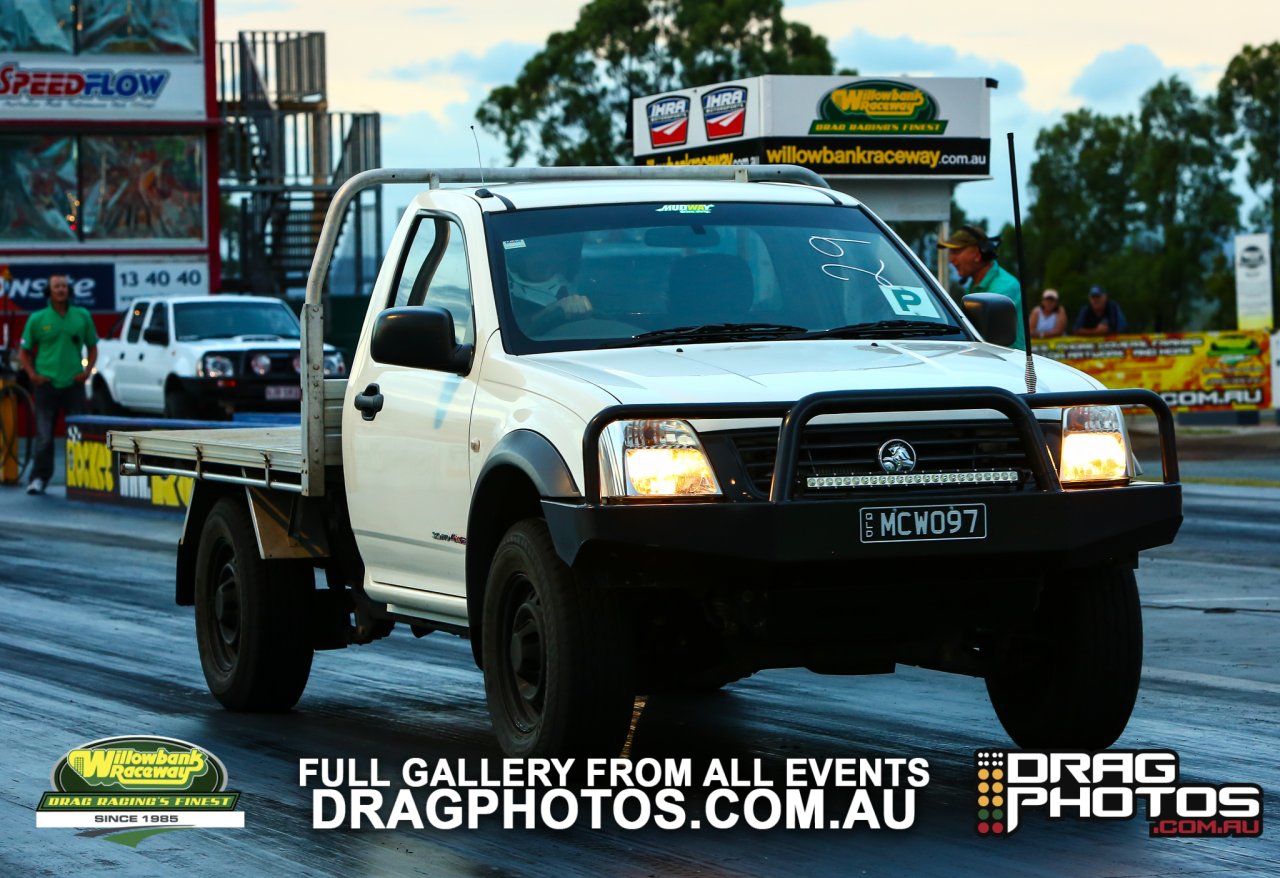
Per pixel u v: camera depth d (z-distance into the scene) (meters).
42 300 33.62
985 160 24.56
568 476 6.16
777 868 5.64
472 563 6.80
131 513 18.81
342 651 10.47
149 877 5.69
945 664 6.74
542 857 5.82
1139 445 24.55
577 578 6.24
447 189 7.84
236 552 8.41
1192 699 8.38
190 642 10.70
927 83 24.34
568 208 7.43
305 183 38.06
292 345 27.62
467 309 7.23
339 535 8.27
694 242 7.37
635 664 6.45
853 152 24.22
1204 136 84.12
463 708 8.64
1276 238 79.88
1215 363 28.08
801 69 64.62
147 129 33.97
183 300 28.64
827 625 6.25
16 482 22.73
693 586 6.12
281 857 5.89
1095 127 89.00
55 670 9.66
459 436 6.93
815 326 7.19
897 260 7.61
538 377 6.56
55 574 13.92
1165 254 84.38
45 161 33.62
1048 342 28.11
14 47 33.31
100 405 30.16
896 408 6.04
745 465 6.08
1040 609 6.77
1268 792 6.56
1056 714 6.76
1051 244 89.31
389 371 7.61
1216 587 12.24
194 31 34.03
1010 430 6.25
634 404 6.04
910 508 6.02
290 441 8.86
